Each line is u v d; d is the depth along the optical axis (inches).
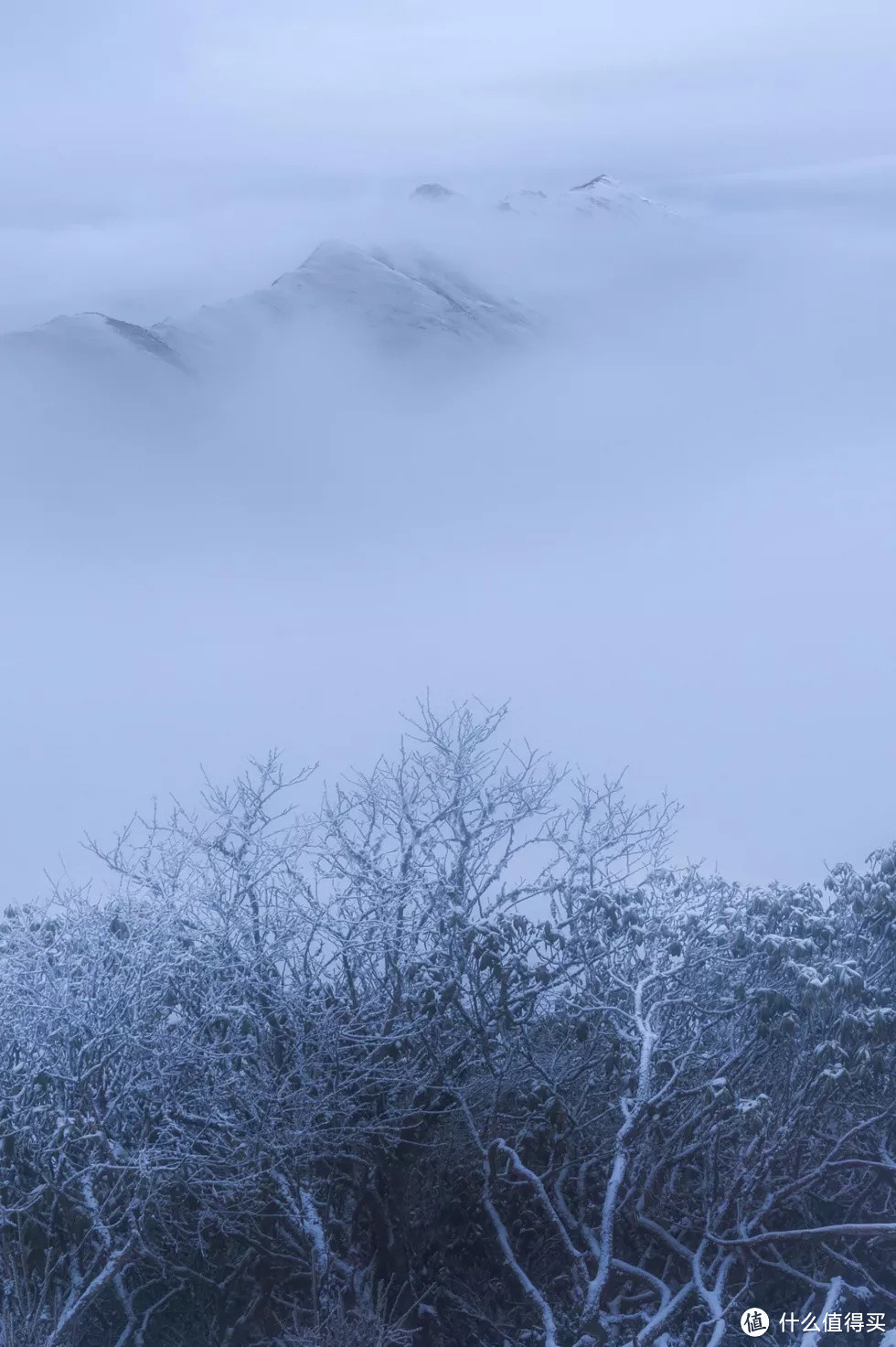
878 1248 318.3
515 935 308.8
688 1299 300.2
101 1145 270.4
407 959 316.8
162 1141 287.9
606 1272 272.8
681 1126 298.4
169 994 302.5
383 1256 311.7
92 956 304.3
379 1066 301.0
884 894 320.8
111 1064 296.2
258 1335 304.8
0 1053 297.4
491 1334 311.3
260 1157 283.4
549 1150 320.8
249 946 312.7
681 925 319.6
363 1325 275.0
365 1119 313.0
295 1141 287.0
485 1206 309.9
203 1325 313.7
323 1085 295.3
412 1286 309.9
